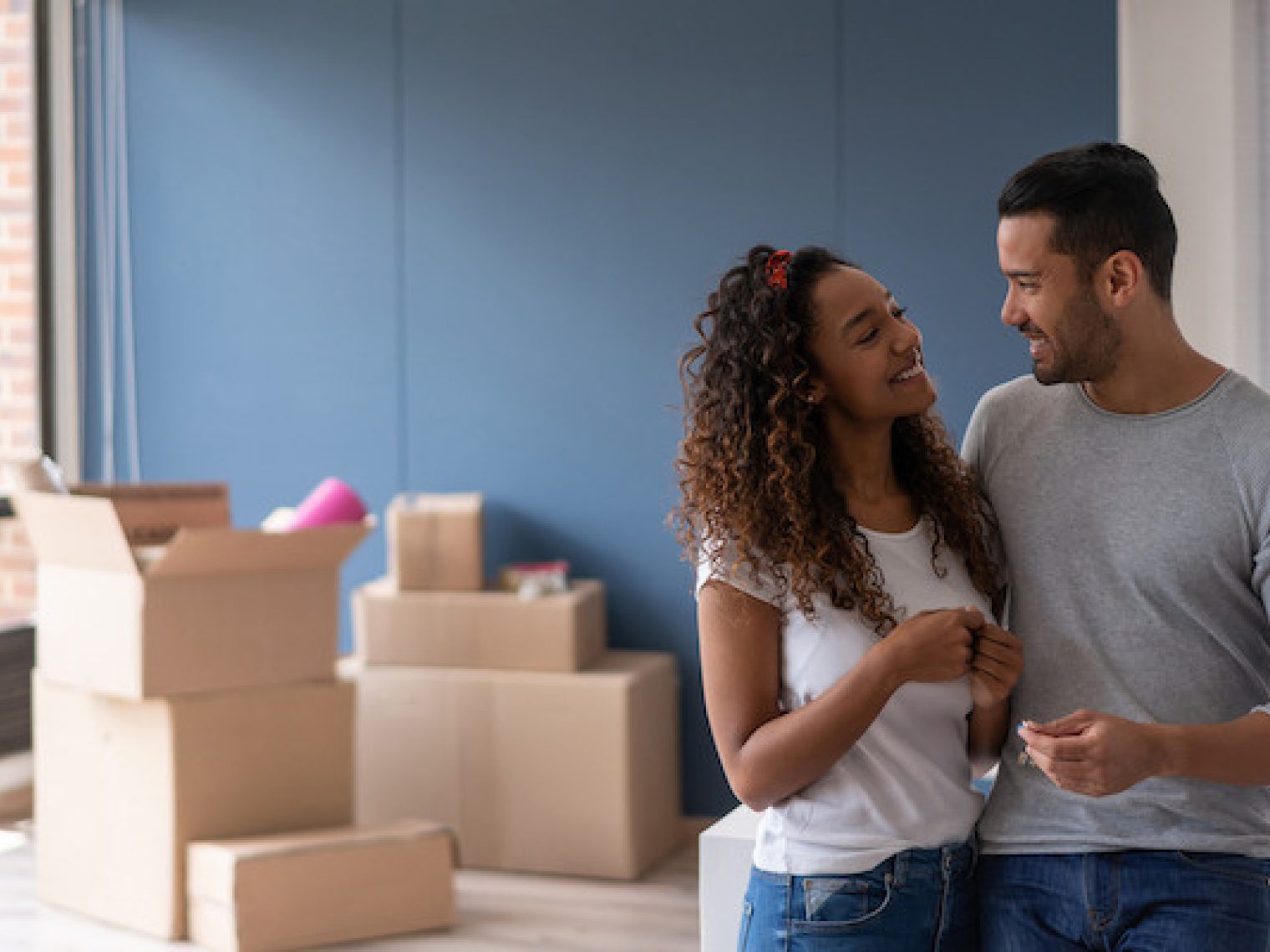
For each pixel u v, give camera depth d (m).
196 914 3.85
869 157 4.46
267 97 5.04
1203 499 1.84
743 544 1.85
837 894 1.83
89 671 3.98
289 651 4.05
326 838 3.91
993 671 1.78
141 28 5.16
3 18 5.26
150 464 5.23
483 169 4.83
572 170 4.74
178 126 5.14
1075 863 1.85
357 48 4.94
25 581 5.23
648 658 4.64
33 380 5.30
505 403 4.85
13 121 5.27
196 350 5.16
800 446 1.88
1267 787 1.86
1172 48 4.07
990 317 4.38
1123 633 1.87
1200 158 4.07
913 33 4.39
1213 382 1.87
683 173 4.63
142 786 3.91
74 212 5.25
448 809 4.48
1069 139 4.27
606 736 4.32
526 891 4.27
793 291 1.91
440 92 4.86
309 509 4.20
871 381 1.87
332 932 3.85
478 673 4.46
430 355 4.92
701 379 1.95
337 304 5.01
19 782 5.05
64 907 4.14
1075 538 1.90
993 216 4.36
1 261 5.29
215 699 3.90
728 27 4.56
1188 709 1.85
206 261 5.13
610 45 4.68
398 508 4.62
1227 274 4.07
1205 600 1.84
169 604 3.85
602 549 4.79
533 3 4.74
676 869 4.46
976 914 1.93
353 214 4.97
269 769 4.00
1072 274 1.86
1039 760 1.72
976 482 2.02
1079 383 1.94
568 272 4.77
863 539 1.90
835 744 1.76
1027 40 4.29
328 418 5.04
